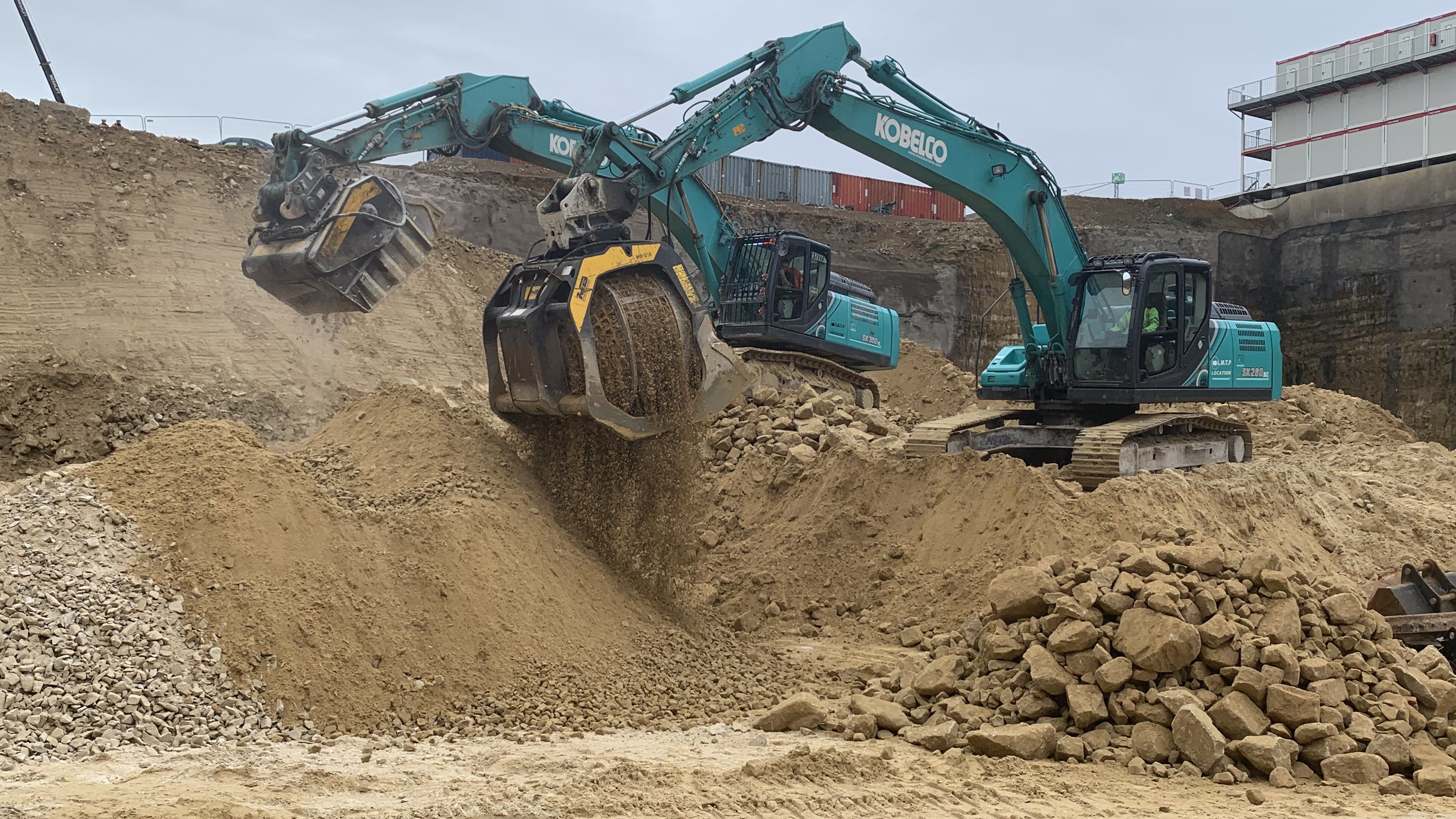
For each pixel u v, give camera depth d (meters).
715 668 10.82
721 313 21.19
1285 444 26.05
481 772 7.53
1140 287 14.79
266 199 12.76
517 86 14.95
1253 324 16.64
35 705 7.82
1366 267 44.69
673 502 12.20
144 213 24.27
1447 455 23.86
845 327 22.64
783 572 13.66
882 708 9.27
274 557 9.60
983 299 43.56
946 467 14.11
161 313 22.47
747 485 15.55
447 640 9.73
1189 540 11.22
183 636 8.77
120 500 9.84
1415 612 10.95
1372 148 45.84
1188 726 8.23
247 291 23.98
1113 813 7.14
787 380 21.27
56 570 8.90
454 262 29.25
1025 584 9.49
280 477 10.34
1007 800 7.38
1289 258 47.31
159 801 6.33
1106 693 8.74
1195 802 7.46
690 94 13.54
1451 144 43.38
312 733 8.51
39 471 18.97
